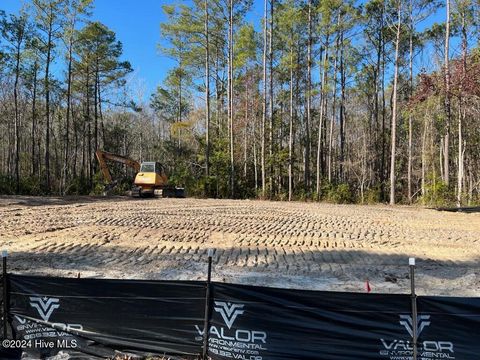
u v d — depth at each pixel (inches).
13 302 206.7
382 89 1536.7
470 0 1034.1
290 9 1143.0
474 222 644.7
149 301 198.2
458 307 177.6
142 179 997.2
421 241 470.3
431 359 178.1
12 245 400.5
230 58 1202.0
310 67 1240.8
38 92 1412.4
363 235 502.3
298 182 1368.1
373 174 1611.7
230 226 535.2
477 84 976.9
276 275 325.7
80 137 1845.5
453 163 1574.8
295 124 1583.4
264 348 187.8
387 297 181.3
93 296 201.5
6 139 2096.5
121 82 1562.5
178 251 391.5
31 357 203.2
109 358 197.6
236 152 1429.6
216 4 1198.9
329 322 184.2
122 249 393.4
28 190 1186.6
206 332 193.5
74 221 540.7
